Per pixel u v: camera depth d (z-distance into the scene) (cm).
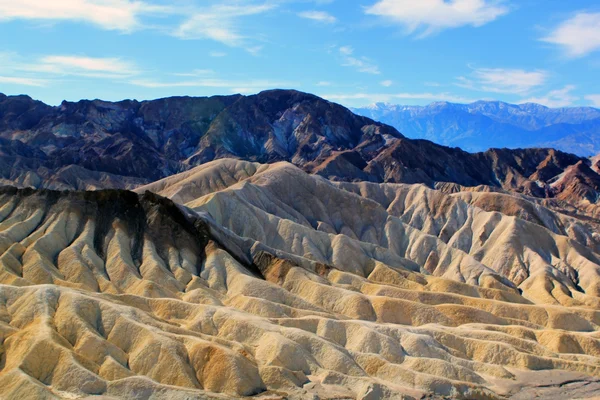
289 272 13125
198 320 9825
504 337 10419
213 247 13350
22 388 7125
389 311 11556
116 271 12138
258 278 13112
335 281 13362
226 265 12912
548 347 10688
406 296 12538
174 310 10294
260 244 14450
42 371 7644
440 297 12600
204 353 8269
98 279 11838
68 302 9019
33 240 12675
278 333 9325
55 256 12369
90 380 7475
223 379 7931
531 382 9012
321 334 9969
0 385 7250
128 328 8712
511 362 9625
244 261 13938
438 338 10194
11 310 9081
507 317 12256
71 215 13488
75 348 8250
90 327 8638
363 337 9688
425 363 9081
